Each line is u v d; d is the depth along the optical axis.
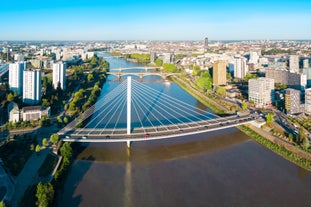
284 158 198.38
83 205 143.12
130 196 151.25
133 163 187.88
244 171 179.38
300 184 165.00
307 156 193.62
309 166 182.88
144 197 150.62
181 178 170.00
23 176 165.25
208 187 160.88
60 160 185.00
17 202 140.62
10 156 187.50
